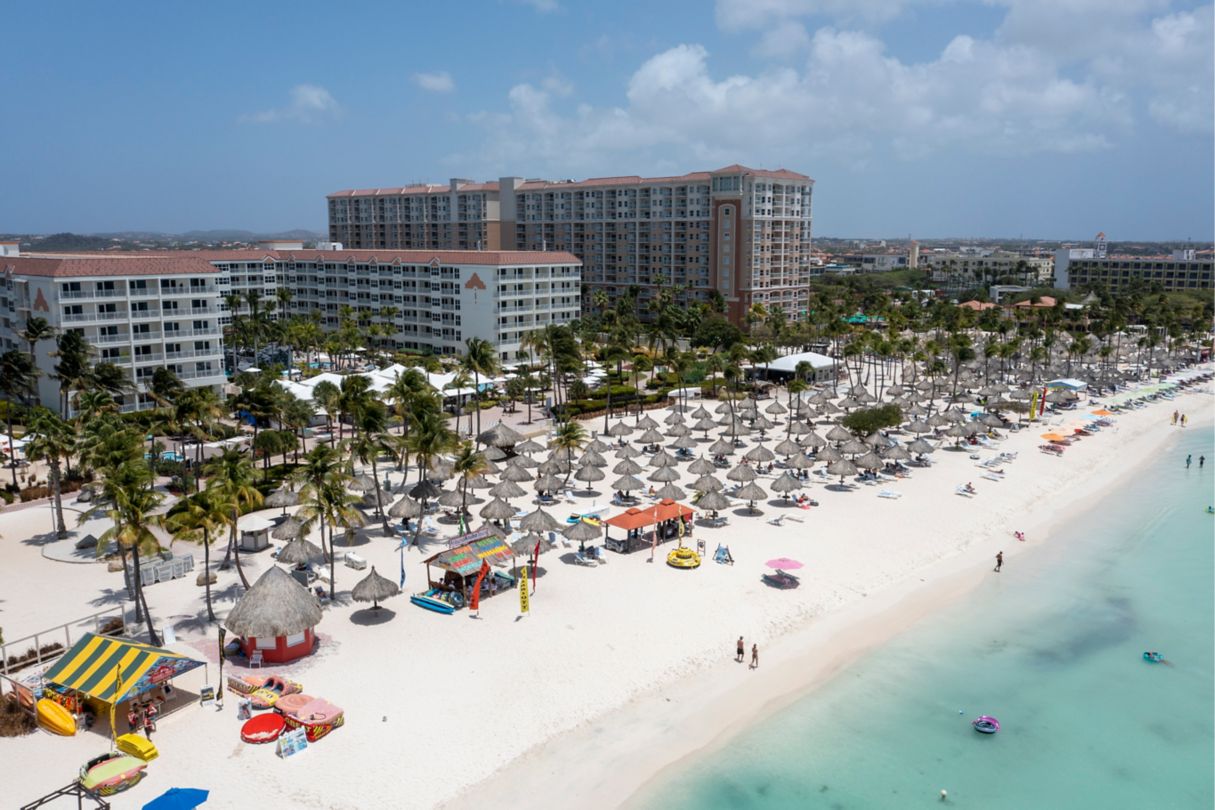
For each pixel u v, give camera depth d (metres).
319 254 191.88
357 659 47.38
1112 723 44.78
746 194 196.50
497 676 45.94
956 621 55.91
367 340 167.00
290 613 46.22
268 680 43.78
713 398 130.88
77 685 40.12
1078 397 144.50
